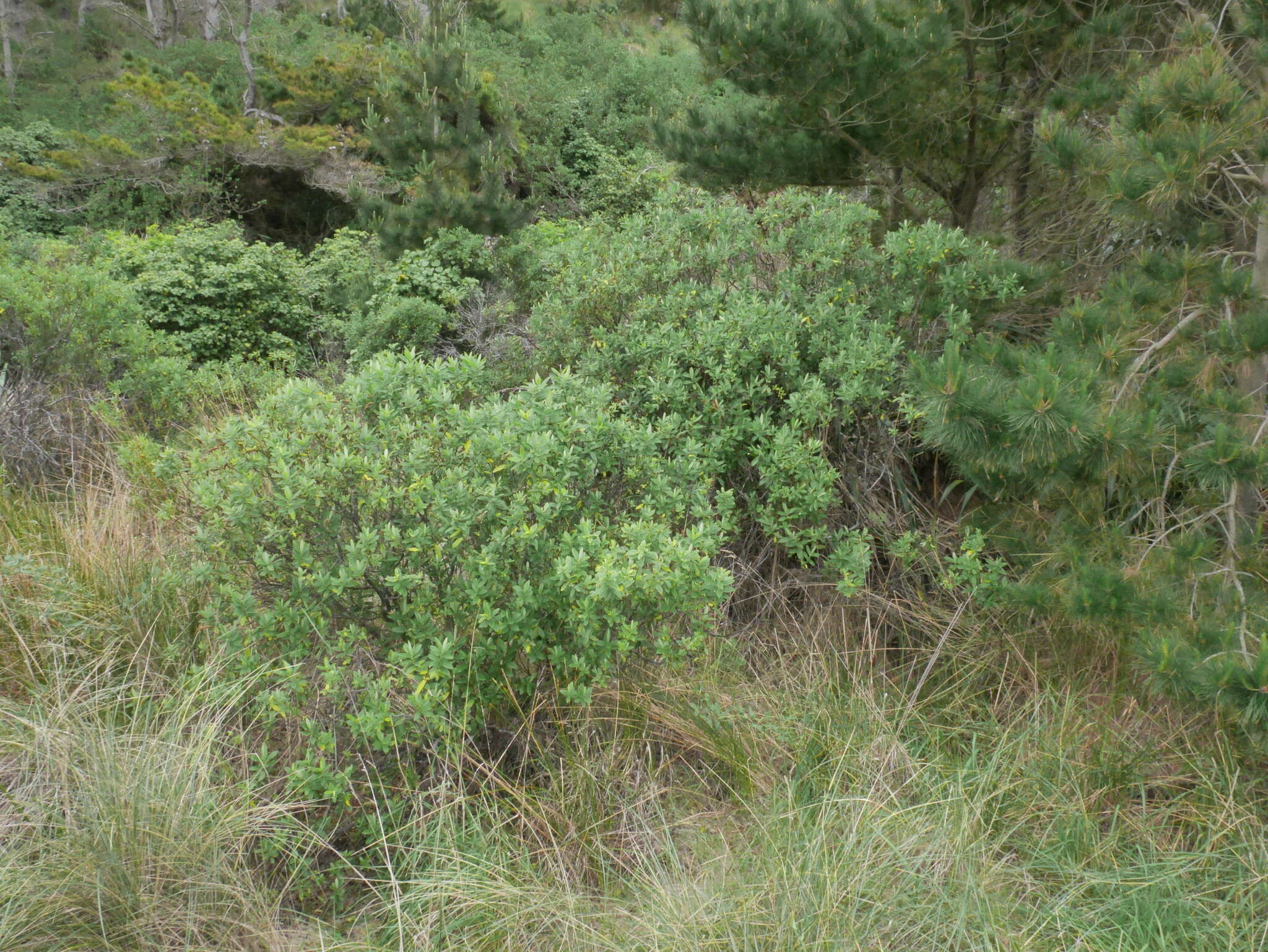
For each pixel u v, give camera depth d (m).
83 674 3.12
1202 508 3.26
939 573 3.77
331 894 2.66
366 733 2.59
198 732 2.73
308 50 21.75
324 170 14.58
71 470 5.11
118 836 2.38
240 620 2.72
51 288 6.08
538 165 15.56
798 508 3.59
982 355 3.24
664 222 4.80
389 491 2.76
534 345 6.04
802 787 3.00
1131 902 2.50
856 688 3.38
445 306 7.59
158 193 14.80
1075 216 4.88
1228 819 2.74
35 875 2.30
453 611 2.83
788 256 4.46
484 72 15.98
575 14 24.72
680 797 3.03
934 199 5.74
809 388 3.80
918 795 2.91
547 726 3.12
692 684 3.28
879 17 4.83
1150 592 2.87
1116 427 2.73
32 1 26.34
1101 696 3.27
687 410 3.92
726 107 5.72
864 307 4.05
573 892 2.62
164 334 7.24
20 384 5.50
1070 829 2.76
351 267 10.16
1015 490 3.32
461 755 2.84
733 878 2.62
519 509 2.74
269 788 2.84
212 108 15.03
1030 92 5.02
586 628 2.73
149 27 25.77
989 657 3.54
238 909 2.44
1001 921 2.43
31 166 14.62
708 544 2.83
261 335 9.16
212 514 2.86
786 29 4.54
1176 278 3.27
